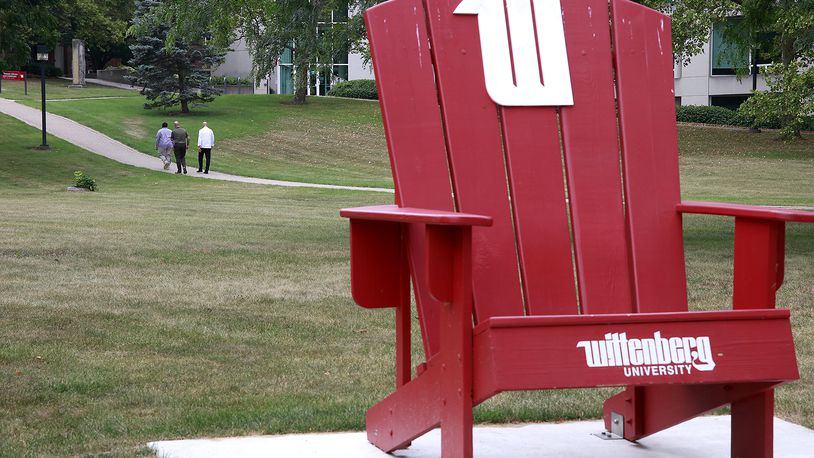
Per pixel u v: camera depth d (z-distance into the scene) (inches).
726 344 133.9
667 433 181.3
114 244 533.3
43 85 1450.5
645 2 806.5
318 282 409.7
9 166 1296.8
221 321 315.6
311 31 632.4
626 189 164.1
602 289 160.2
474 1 160.7
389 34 155.4
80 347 270.2
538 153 161.0
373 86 2477.9
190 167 1424.7
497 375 124.7
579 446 170.7
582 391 223.0
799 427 186.5
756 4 643.5
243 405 205.9
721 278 414.3
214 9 750.5
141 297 362.3
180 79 2031.3
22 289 374.9
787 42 1423.5
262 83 2861.7
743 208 145.3
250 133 1827.0
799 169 1481.3
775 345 135.4
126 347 271.7
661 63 170.2
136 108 2097.7
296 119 2030.0
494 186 157.6
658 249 163.6
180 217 727.1
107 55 3400.6
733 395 144.6
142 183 1212.5
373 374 241.4
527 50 163.2
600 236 161.6
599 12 168.7
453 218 122.7
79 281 400.2
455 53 159.0
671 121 168.9
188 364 251.3
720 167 1515.7
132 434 179.2
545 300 157.0
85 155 1434.5
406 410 152.5
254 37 767.1
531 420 193.0
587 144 163.8
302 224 678.5
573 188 162.1
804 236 621.6
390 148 152.4
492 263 155.4
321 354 267.0
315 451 165.6
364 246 154.9
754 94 1472.7
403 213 130.6
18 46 1305.4
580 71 165.6
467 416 130.6
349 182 1244.5
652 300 161.8
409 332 158.1
